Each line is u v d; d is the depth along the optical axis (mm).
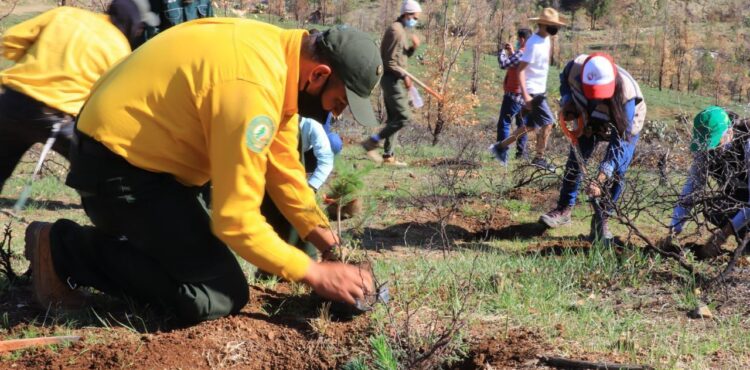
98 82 3590
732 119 5102
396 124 9227
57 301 4016
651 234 6227
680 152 5719
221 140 3230
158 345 3621
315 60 3312
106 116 3398
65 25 4660
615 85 5438
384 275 4598
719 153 4992
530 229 6523
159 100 3357
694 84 43156
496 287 4426
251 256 3391
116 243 3805
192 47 3326
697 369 3434
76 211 6859
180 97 3328
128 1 4785
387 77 9086
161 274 3709
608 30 57812
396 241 5992
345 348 3660
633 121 5570
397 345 3506
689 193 4996
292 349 3686
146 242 3588
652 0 62281
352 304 3602
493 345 3650
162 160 3441
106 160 3439
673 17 56188
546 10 9422
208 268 3666
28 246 4020
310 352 3645
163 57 3367
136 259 3730
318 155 5445
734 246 5730
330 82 3344
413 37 9180
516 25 40719
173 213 3531
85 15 4766
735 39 52625
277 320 3941
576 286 4672
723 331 3891
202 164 3525
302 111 3477
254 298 4199
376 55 3340
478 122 20578
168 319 3906
